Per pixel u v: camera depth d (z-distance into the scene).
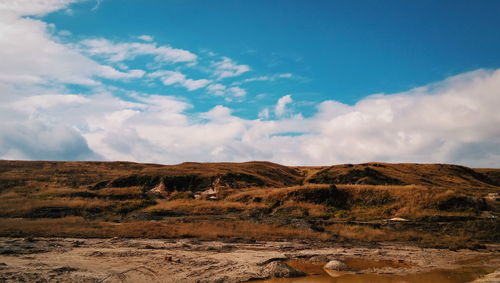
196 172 79.44
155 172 77.75
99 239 33.53
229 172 82.25
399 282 19.66
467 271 22.81
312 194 53.97
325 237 36.50
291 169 125.38
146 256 25.25
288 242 34.31
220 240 34.66
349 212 48.66
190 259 24.30
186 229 39.09
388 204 49.00
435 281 19.94
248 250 29.19
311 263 24.70
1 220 42.25
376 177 86.62
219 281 18.89
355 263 25.08
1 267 19.95
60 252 26.08
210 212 51.22
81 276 18.88
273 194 56.38
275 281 19.53
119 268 21.22
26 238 31.00
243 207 53.19
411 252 30.02
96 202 54.34
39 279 17.91
